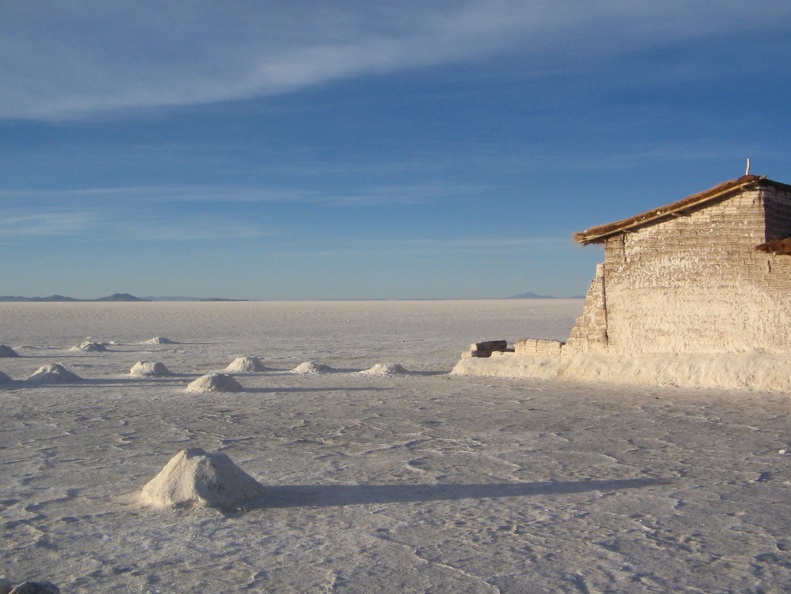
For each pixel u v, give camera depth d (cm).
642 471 926
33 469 975
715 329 1734
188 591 561
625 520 726
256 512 761
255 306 15188
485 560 621
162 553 643
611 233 1902
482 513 753
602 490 838
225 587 568
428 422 1322
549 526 709
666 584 567
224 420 1374
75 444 1147
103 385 1992
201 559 628
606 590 557
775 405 1423
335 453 1058
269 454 1055
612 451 1048
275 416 1419
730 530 693
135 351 3478
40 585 511
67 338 4631
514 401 1570
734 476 895
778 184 1684
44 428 1298
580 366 1925
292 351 3397
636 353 1861
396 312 9931
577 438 1148
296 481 891
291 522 727
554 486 857
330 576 588
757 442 1096
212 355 3203
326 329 5594
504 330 5209
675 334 1798
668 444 1091
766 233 1672
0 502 812
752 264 1680
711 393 1597
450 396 1675
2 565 619
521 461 991
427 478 900
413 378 2091
